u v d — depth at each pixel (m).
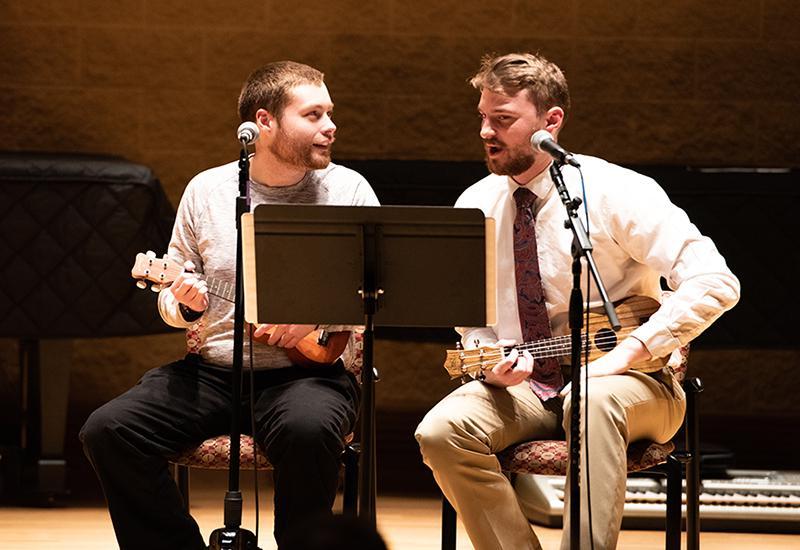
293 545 2.27
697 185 7.82
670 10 10.88
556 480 7.59
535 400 5.71
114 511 5.61
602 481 5.24
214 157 10.88
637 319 5.71
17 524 7.19
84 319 7.60
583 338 5.70
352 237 5.04
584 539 5.19
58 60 10.71
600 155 10.98
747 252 7.84
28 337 7.58
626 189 5.66
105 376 10.99
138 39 10.77
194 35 10.80
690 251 5.56
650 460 5.57
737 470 8.05
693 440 5.78
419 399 11.17
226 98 10.86
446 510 5.72
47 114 10.73
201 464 5.64
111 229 7.58
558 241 5.73
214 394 5.81
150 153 10.84
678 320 5.46
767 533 7.29
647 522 7.34
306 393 5.65
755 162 10.99
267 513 7.65
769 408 11.20
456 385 11.17
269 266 5.11
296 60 10.86
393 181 7.84
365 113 10.92
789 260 7.85
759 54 10.92
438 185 7.82
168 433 5.63
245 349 5.89
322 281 5.12
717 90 10.95
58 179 7.54
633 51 10.91
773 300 7.86
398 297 5.13
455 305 5.12
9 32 10.66
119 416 5.53
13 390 10.78
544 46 10.90
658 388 5.56
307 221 5.01
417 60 10.90
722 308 5.49
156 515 5.59
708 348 7.87
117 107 10.80
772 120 10.97
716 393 11.17
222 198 5.98
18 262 7.56
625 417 5.35
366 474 5.16
